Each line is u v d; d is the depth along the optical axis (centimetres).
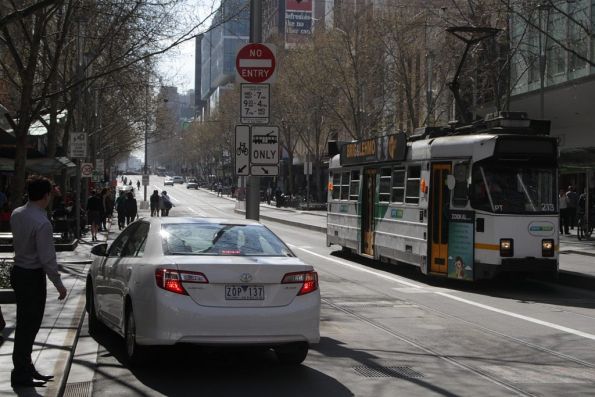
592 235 2977
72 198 3612
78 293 1287
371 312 1206
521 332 1038
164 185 13775
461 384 730
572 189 2983
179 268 693
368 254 1970
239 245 767
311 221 4475
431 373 778
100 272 920
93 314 971
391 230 1803
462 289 1540
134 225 881
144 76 3438
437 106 3950
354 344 934
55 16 2209
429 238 1592
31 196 648
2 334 879
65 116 3547
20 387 641
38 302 648
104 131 5128
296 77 5066
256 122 1198
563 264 1914
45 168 2636
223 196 9700
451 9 3306
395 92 4303
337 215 2250
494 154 1454
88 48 2688
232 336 691
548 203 1472
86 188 3369
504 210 1445
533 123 1537
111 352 854
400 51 3731
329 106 4834
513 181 1468
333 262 2088
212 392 682
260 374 758
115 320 831
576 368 812
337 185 2275
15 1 1661
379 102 4625
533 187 1474
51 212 2642
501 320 1145
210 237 773
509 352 897
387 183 1853
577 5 2923
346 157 2172
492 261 1435
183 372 759
